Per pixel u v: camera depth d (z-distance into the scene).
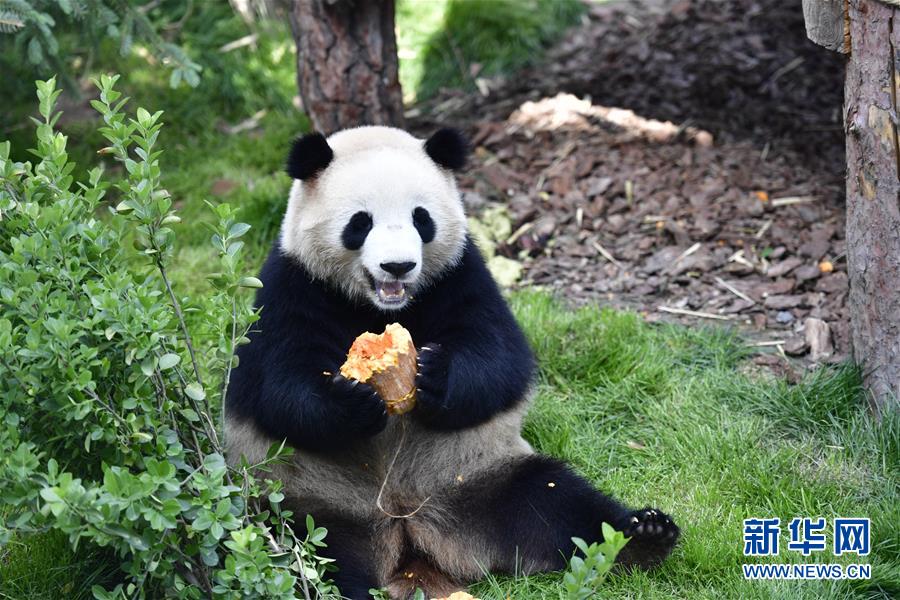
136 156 14.63
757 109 14.97
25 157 14.10
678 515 8.23
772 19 16.83
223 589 6.27
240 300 8.76
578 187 13.48
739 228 12.44
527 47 16.89
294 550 6.59
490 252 12.39
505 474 7.94
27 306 6.39
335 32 12.70
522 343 8.38
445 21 17.16
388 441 8.00
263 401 7.68
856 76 8.67
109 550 7.63
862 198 8.87
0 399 6.38
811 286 11.42
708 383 9.94
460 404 7.73
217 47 16.56
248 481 6.80
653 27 17.19
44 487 5.91
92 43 13.36
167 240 6.81
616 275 12.06
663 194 13.14
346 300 8.08
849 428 9.15
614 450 9.24
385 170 7.59
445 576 7.79
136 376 6.46
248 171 14.21
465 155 8.10
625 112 15.04
